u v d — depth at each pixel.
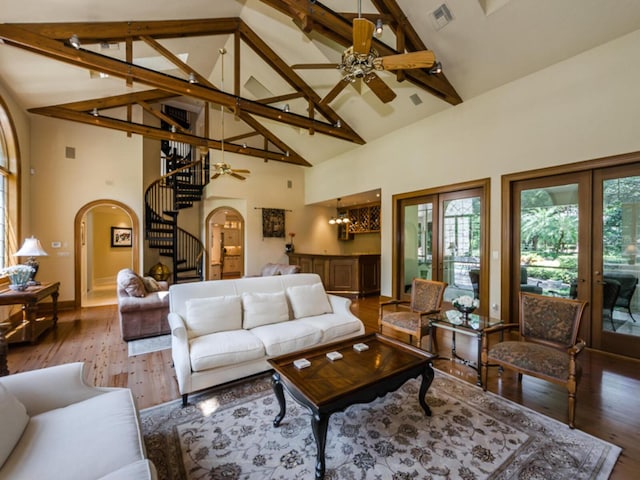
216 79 6.32
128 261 9.66
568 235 3.69
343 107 5.91
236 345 2.58
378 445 1.89
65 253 5.80
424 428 2.06
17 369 3.05
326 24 3.27
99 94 5.30
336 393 1.71
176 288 3.04
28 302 3.72
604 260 3.42
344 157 7.50
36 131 5.57
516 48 3.64
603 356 3.32
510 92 4.13
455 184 4.86
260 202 8.42
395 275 6.04
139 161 6.54
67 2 3.19
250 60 5.66
